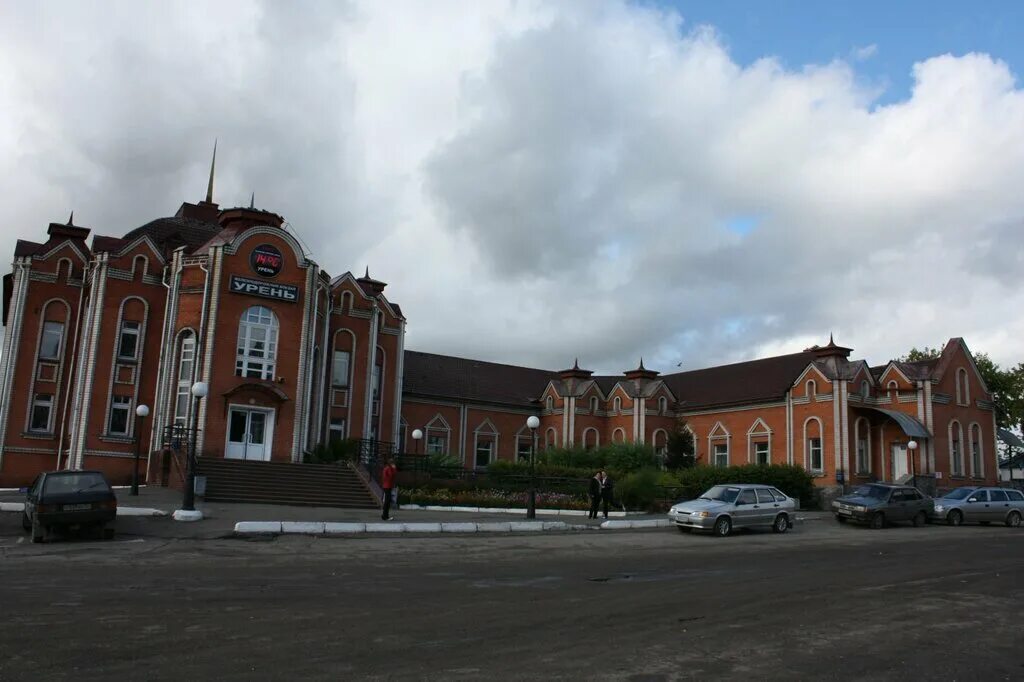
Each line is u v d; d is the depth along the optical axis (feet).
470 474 124.06
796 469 140.05
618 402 187.21
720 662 29.32
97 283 124.67
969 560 63.26
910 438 150.00
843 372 154.51
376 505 99.30
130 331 126.31
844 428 150.92
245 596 38.78
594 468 141.79
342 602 38.14
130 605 35.65
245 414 116.06
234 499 93.30
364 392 144.66
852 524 105.29
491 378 195.62
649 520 94.22
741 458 171.42
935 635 35.04
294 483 101.04
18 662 26.17
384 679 25.58
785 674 27.96
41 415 127.85
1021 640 34.45
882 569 57.00
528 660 28.63
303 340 120.57
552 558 58.65
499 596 41.29
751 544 74.64
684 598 42.57
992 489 111.14
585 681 26.22
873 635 34.71
